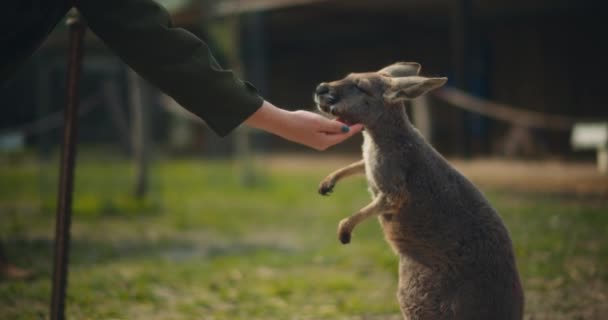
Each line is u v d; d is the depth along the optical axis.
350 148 23.45
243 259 7.71
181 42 2.75
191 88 2.76
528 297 5.90
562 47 20.12
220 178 16.56
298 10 18.75
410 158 3.61
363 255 7.72
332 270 7.18
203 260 7.73
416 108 13.10
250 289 6.38
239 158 15.66
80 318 5.38
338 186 14.41
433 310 3.62
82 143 27.39
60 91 24.66
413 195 3.59
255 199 13.02
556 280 6.40
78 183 15.56
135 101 12.91
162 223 10.50
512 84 21.12
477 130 20.88
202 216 11.05
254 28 17.48
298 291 6.30
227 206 12.18
